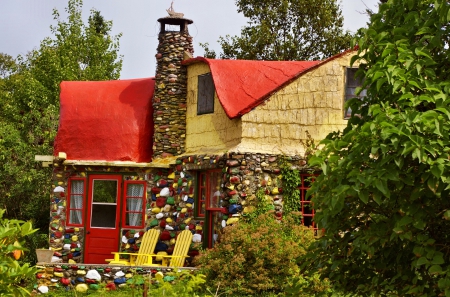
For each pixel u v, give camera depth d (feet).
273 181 57.62
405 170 19.53
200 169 61.82
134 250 66.74
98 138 69.46
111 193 68.39
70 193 69.00
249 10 113.19
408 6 22.40
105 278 56.29
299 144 59.00
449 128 19.07
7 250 18.65
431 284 20.29
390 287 20.43
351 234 21.54
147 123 70.28
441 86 20.83
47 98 111.75
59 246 68.39
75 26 123.44
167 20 70.38
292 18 112.47
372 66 21.44
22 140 94.58
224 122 62.28
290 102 59.41
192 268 55.06
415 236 19.60
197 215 62.75
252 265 48.67
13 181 90.22
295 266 47.85
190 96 68.08
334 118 59.52
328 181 20.44
